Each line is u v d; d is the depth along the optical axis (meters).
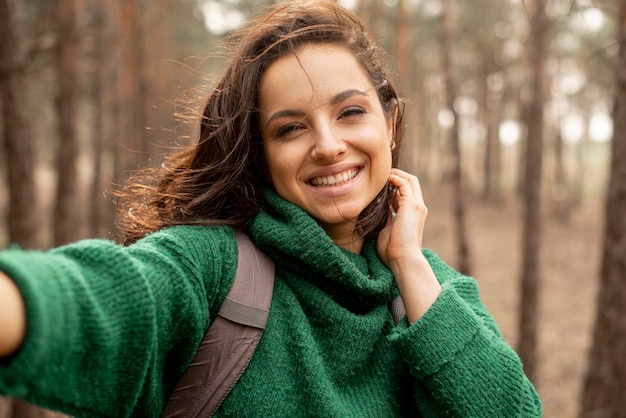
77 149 7.19
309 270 1.35
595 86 20.95
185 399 1.20
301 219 1.33
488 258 16.53
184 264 1.19
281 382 1.24
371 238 1.55
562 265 16.30
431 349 1.29
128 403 0.98
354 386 1.35
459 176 8.30
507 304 12.80
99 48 10.59
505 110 25.94
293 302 1.31
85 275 0.92
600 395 4.66
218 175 1.45
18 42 4.20
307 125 1.37
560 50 18.09
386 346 1.42
